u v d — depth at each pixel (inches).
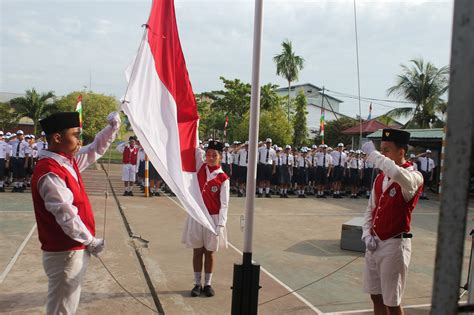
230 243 284.0
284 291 195.0
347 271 232.7
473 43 46.8
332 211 461.7
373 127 850.1
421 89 889.5
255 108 120.9
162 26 140.1
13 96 1480.1
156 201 455.8
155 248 255.9
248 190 123.8
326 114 1729.8
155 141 127.7
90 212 114.2
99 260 223.6
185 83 144.6
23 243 248.2
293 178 603.2
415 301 189.6
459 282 48.3
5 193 466.9
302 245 289.4
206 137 1264.8
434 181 736.3
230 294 185.2
